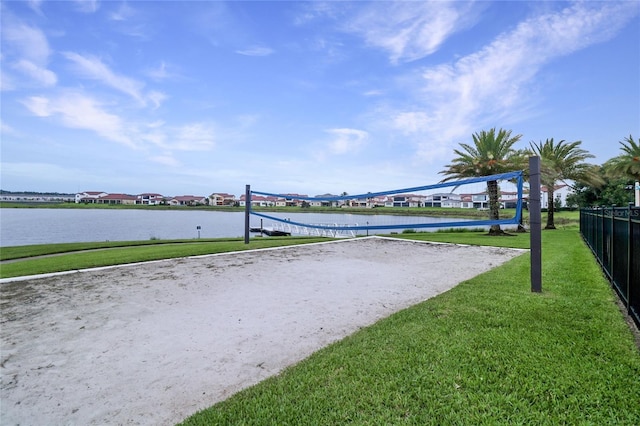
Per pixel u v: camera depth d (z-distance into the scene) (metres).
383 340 3.59
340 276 7.58
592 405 2.35
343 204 77.50
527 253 11.12
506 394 2.51
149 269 8.27
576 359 3.00
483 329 3.77
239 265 8.91
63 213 79.06
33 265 8.79
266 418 2.34
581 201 44.66
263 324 4.45
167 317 4.74
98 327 4.36
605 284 5.95
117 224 45.38
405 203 88.88
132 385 2.94
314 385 2.74
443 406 2.38
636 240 4.00
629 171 25.36
